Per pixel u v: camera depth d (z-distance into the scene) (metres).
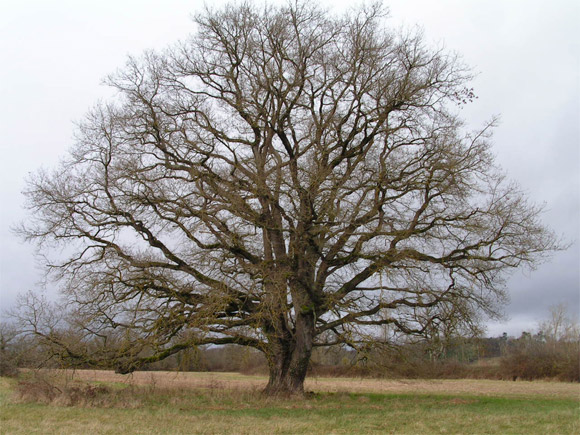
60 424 15.26
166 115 22.98
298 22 23.55
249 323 20.06
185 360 20.97
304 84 23.72
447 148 20.97
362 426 15.86
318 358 26.67
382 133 22.95
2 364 27.83
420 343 21.61
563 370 50.66
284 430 14.84
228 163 22.70
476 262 21.31
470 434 14.79
